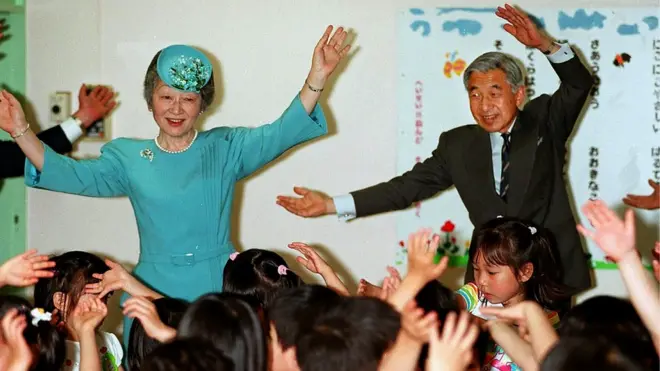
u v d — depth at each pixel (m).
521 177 3.96
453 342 2.10
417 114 4.69
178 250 3.78
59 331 3.02
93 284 3.23
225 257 3.85
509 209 3.98
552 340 2.45
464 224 4.72
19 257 2.54
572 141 4.69
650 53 4.66
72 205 4.77
